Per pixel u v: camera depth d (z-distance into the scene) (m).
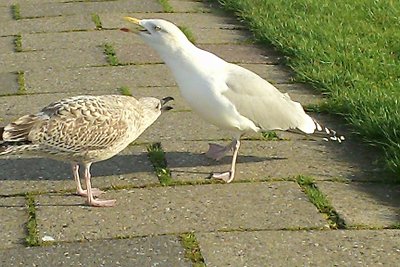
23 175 6.82
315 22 10.73
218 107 6.70
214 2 12.10
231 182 6.71
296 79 9.02
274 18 10.95
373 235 5.87
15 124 6.09
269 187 6.61
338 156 7.18
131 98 6.61
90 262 5.53
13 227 6.01
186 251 5.65
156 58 9.79
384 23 10.81
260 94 6.85
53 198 6.44
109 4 12.01
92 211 6.22
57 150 6.18
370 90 8.42
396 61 9.42
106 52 9.98
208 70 6.75
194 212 6.20
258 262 5.52
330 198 6.40
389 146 7.08
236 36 10.59
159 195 6.48
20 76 9.23
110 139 6.28
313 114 8.12
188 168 6.96
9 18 11.40
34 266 5.49
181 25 10.98
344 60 9.38
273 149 7.33
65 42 10.38
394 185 6.62
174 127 7.80
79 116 6.17
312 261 5.54
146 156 7.19
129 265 5.48
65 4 12.02
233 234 5.88
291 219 6.10
